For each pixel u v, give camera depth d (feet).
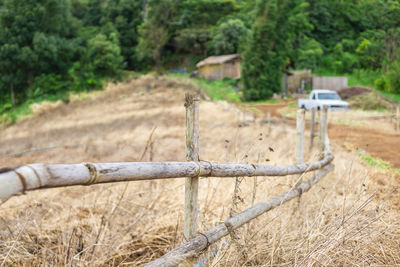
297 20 210.38
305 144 29.53
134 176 5.64
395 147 28.43
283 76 150.20
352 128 42.04
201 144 29.32
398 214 11.76
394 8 224.33
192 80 144.46
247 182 13.79
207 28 218.79
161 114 70.38
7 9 157.69
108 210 12.76
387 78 118.11
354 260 8.80
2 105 148.97
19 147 40.65
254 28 125.18
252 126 41.01
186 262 7.41
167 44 232.53
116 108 96.02
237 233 9.06
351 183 14.88
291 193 11.78
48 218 12.59
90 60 178.19
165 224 11.82
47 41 154.81
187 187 7.79
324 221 11.21
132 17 243.60
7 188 3.73
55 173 4.30
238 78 162.71
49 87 153.69
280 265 8.75
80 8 262.06
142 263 9.86
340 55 217.56
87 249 9.30
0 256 8.91
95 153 29.01
